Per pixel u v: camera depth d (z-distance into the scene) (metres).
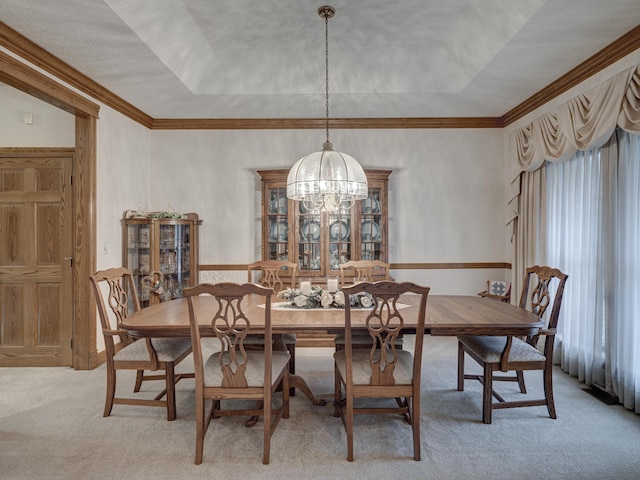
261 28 3.12
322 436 2.23
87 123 3.34
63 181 3.45
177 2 2.69
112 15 2.33
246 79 3.64
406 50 3.51
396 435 2.24
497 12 2.60
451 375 3.19
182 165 4.48
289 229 4.16
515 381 2.83
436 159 4.49
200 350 1.98
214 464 1.96
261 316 2.34
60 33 2.53
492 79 3.33
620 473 1.89
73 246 3.37
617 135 2.67
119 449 2.09
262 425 2.36
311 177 2.65
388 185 4.43
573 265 3.18
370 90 3.69
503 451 2.08
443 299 2.92
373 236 4.24
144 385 2.98
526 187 3.95
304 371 3.27
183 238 4.15
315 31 3.18
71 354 3.43
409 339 4.31
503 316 2.33
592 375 2.91
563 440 2.19
